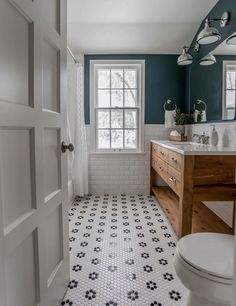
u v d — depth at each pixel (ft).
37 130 3.18
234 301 2.08
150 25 9.39
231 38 6.60
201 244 3.35
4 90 2.44
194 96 10.12
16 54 2.68
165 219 8.32
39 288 3.25
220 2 7.67
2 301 2.31
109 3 8.18
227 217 7.06
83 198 10.95
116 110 11.68
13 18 2.60
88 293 4.53
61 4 4.07
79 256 5.87
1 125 2.36
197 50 9.48
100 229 7.49
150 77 11.41
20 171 2.82
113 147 11.79
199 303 3.21
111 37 10.07
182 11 8.58
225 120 7.29
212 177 5.97
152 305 4.24
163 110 11.53
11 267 2.59
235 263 2.07
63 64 4.24
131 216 8.63
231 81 6.97
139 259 5.74
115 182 11.75
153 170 11.40
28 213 2.98
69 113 10.66
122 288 4.68
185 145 7.88
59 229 4.18
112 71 11.55
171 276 5.06
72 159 10.78
